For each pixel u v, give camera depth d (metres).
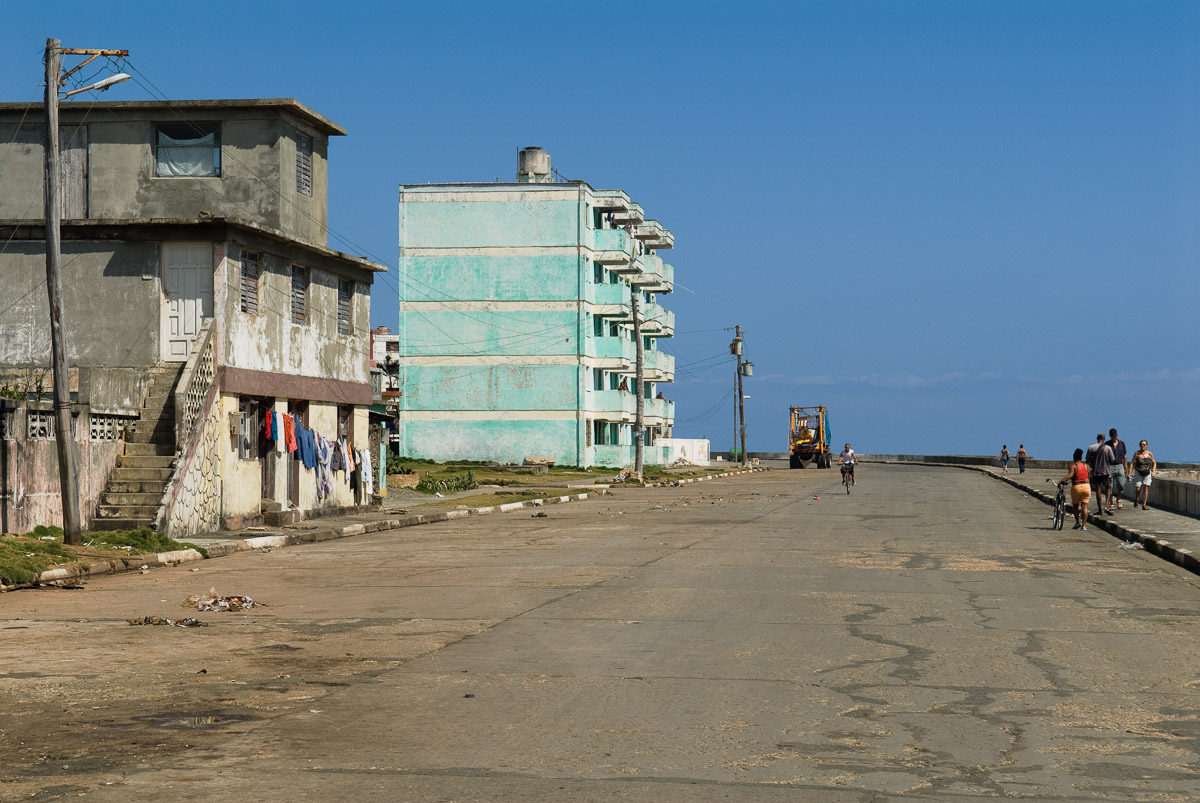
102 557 18.75
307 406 30.38
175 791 6.45
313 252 30.02
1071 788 6.52
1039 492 42.47
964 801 6.27
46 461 20.86
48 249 19.73
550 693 9.05
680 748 7.38
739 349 91.94
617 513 33.25
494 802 6.23
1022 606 14.05
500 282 71.25
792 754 7.23
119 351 25.94
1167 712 8.44
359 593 15.54
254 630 12.33
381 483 35.44
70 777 6.73
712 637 11.73
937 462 110.94
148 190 28.83
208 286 25.80
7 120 29.42
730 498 41.84
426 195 71.69
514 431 71.19
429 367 71.62
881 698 8.88
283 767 6.94
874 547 21.91
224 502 25.56
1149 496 35.47
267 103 28.48
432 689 9.22
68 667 10.20
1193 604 14.32
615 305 73.25
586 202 72.31
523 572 17.89
